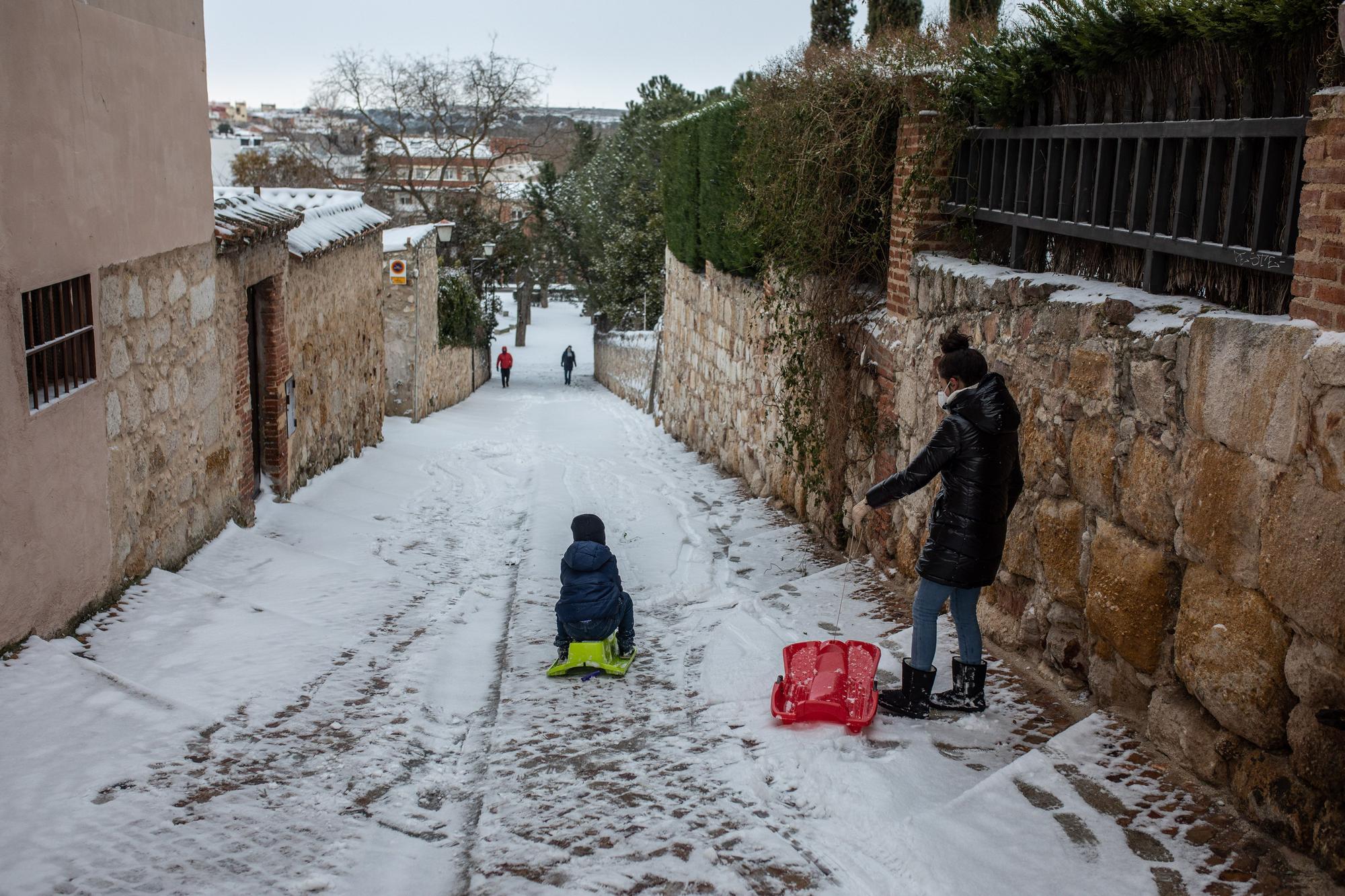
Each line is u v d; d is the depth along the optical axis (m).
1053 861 3.40
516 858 3.66
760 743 4.53
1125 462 4.38
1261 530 3.50
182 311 7.25
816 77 8.27
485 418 22.52
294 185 46.44
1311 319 3.34
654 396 23.31
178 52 7.19
